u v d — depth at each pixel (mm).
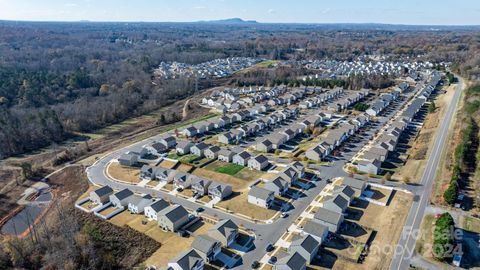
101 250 64375
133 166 100062
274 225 70188
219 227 65250
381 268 57344
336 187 83125
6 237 68812
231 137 116938
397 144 111500
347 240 64562
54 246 64188
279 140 110812
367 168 91438
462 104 141750
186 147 107000
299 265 55781
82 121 144125
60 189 92062
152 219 73625
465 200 74625
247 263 59688
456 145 100562
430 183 83688
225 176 92188
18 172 104812
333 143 107625
